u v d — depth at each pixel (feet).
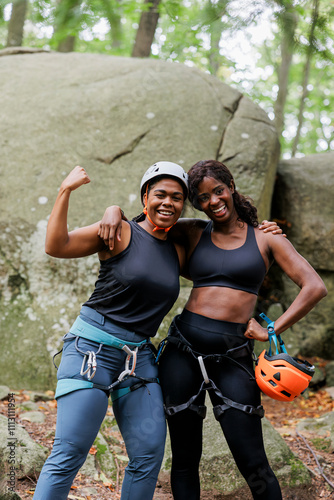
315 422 14.70
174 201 8.32
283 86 33.24
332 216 21.27
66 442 7.45
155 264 8.19
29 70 20.94
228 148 19.27
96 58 21.48
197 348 8.44
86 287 17.54
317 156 23.68
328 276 21.18
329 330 20.89
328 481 11.05
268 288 21.83
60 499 7.37
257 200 18.76
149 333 8.28
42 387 16.58
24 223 18.01
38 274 17.72
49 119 19.34
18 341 17.06
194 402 8.39
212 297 8.48
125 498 7.84
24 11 26.20
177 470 8.44
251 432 7.99
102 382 7.81
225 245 8.65
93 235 8.13
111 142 19.01
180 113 19.52
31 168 18.67
